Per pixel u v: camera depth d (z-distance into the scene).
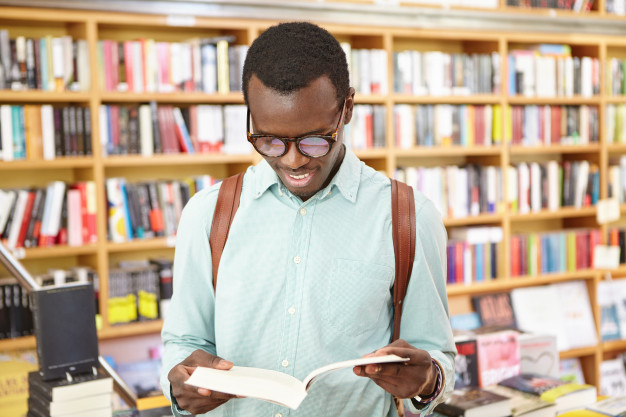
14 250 3.32
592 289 4.80
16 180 3.66
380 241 1.28
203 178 3.81
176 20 3.55
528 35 4.47
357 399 1.27
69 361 1.93
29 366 3.25
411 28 4.12
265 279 1.27
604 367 4.78
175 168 4.05
